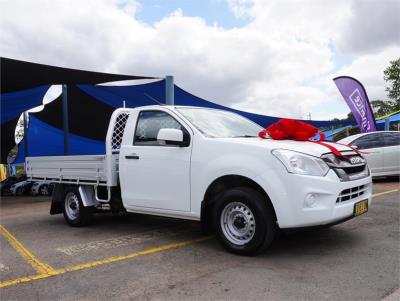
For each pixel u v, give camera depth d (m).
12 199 15.33
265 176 4.24
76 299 3.49
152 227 6.49
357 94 15.60
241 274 3.93
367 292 3.38
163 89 13.28
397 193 9.11
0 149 19.22
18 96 12.47
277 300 3.28
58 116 16.56
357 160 4.73
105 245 5.36
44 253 5.09
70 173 6.79
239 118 6.04
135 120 5.76
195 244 5.20
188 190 4.95
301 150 4.27
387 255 4.38
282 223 4.16
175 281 3.83
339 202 4.23
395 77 42.94
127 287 3.72
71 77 10.36
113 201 6.22
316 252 4.57
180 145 5.02
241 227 4.54
